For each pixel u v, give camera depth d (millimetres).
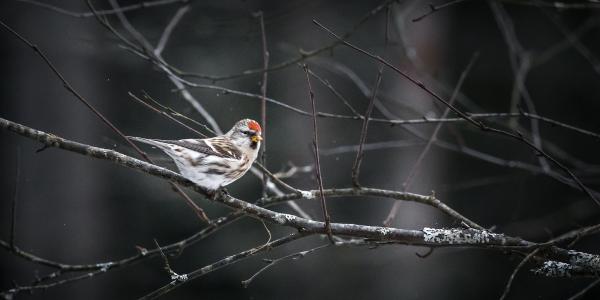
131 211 14305
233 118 14492
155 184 14297
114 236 14219
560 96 15250
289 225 7445
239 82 14734
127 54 14422
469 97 15648
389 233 7305
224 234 14000
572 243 6777
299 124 14898
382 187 14820
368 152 15000
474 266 14391
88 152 7180
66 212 14188
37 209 14117
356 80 11727
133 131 14383
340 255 14039
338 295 13852
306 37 15602
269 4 15258
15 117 14367
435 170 15172
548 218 13867
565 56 15281
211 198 7582
